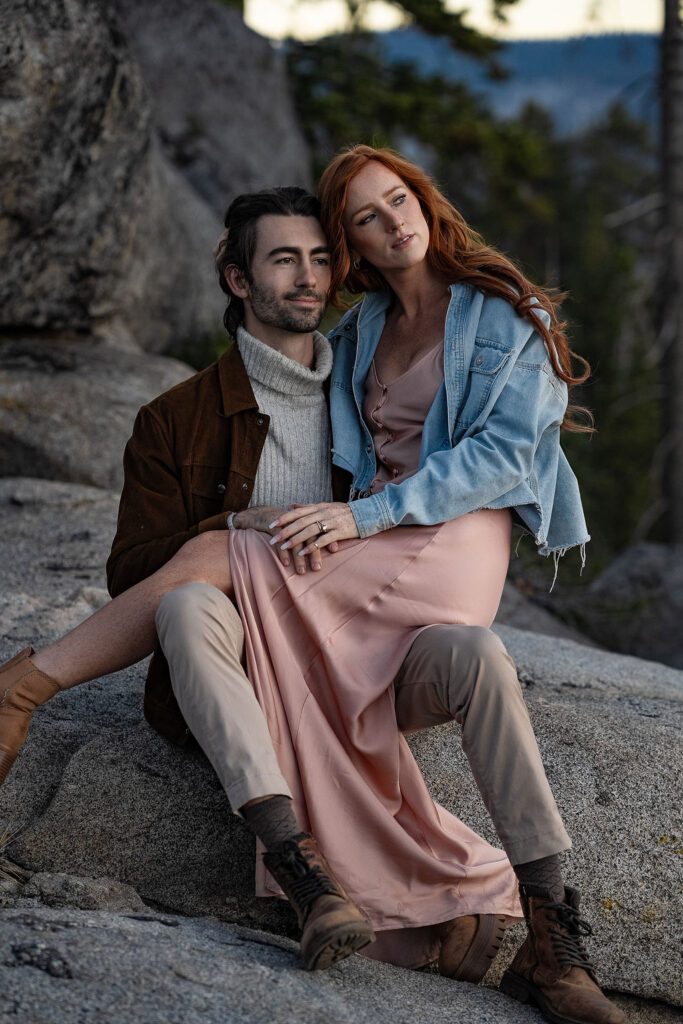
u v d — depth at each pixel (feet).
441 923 8.55
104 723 10.27
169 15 35.47
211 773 9.55
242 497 9.64
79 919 7.62
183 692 7.88
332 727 8.48
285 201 9.80
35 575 13.61
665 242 40.16
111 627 8.55
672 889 9.38
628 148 107.45
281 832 7.55
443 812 9.00
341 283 10.11
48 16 19.02
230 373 9.86
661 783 9.86
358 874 8.08
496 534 9.32
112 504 16.67
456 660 8.05
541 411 9.38
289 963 7.66
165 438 9.69
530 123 110.42
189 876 9.20
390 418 9.93
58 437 18.52
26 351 20.63
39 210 20.13
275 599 8.65
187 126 33.83
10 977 6.61
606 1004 7.55
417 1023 7.20
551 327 9.79
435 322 10.05
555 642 14.39
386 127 46.34
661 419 40.86
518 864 7.90
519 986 8.05
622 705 11.57
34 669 8.50
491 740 7.91
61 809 9.32
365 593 8.73
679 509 40.19
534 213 52.75
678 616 24.26
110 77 20.57
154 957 7.11
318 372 10.01
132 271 23.62
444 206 10.10
